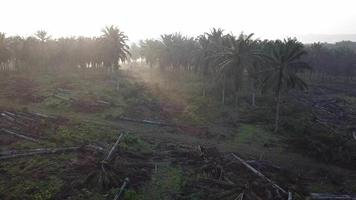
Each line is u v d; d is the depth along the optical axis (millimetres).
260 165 34125
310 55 109125
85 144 35688
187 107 55250
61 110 51500
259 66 54625
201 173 31297
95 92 62625
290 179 31719
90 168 29828
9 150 33312
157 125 47594
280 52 45531
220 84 61844
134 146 37781
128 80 78875
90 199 25109
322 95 85375
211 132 45562
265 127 48969
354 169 36781
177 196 26719
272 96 66562
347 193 30234
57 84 67312
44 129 40656
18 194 24859
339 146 41188
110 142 38250
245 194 26250
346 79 120688
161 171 31438
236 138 44312
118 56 75812
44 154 33094
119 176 28719
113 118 48938
